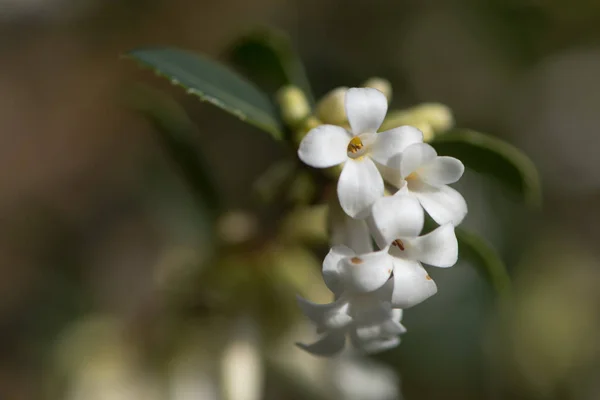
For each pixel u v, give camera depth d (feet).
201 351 0.82
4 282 1.34
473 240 0.75
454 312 1.06
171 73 0.71
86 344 0.86
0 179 1.56
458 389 1.07
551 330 1.22
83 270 1.20
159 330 0.84
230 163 1.36
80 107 1.62
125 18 1.57
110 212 1.49
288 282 0.80
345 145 0.66
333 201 0.71
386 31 1.41
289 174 0.74
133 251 1.44
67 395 0.85
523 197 0.76
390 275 0.66
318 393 0.82
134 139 1.61
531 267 1.24
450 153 0.75
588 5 1.36
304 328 0.81
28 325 1.17
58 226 1.38
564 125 1.43
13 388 1.26
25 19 1.67
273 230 0.79
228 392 0.79
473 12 1.40
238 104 0.72
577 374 1.22
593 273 1.30
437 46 1.40
